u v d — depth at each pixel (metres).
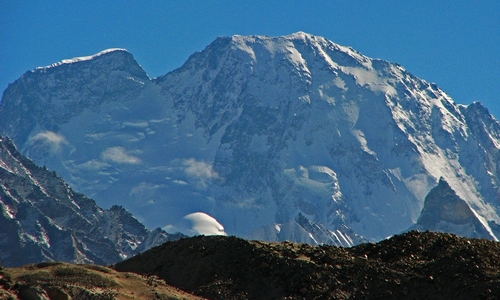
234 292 190.12
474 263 188.50
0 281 178.50
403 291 185.50
